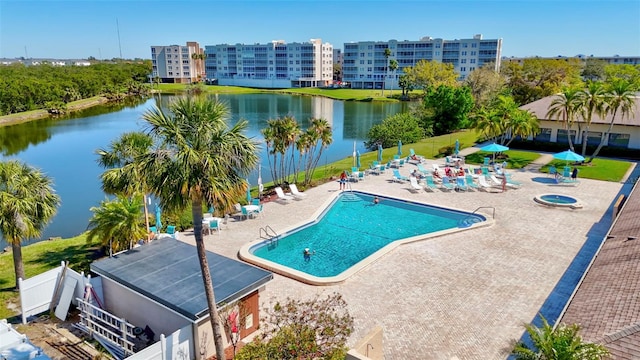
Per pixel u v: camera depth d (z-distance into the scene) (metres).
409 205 29.45
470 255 20.66
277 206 28.88
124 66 188.62
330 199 30.30
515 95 69.19
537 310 15.84
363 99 130.88
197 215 12.33
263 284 15.20
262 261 20.05
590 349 9.25
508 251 21.06
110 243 19.58
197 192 12.00
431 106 62.97
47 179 18.75
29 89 97.25
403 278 18.44
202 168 12.06
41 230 18.44
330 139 34.53
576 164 38.88
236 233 24.05
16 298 18.06
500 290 17.31
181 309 13.16
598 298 12.47
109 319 15.90
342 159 47.62
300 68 176.75
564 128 45.47
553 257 20.31
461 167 35.66
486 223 24.36
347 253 22.16
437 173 34.09
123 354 14.09
